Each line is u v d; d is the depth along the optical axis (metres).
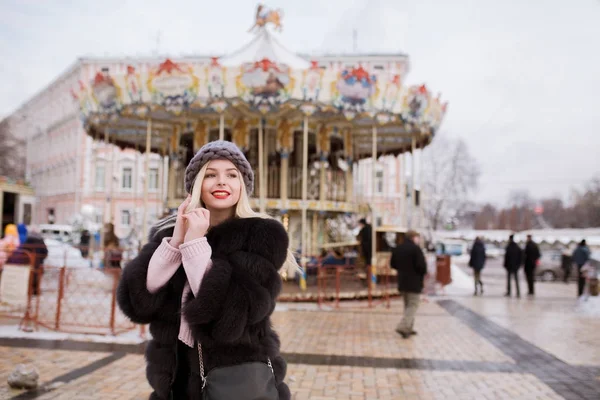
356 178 18.70
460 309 12.35
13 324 8.59
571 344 8.26
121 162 41.06
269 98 12.14
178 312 2.16
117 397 4.96
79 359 6.41
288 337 8.29
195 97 12.11
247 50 16.47
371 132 16.59
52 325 8.46
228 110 13.89
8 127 54.81
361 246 14.65
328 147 15.20
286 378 5.85
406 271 8.54
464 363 6.81
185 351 2.19
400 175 38.03
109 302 10.66
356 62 39.41
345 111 12.59
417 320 10.44
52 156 50.62
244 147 14.61
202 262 2.05
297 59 16.95
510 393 5.46
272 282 2.13
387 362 6.77
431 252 30.80
